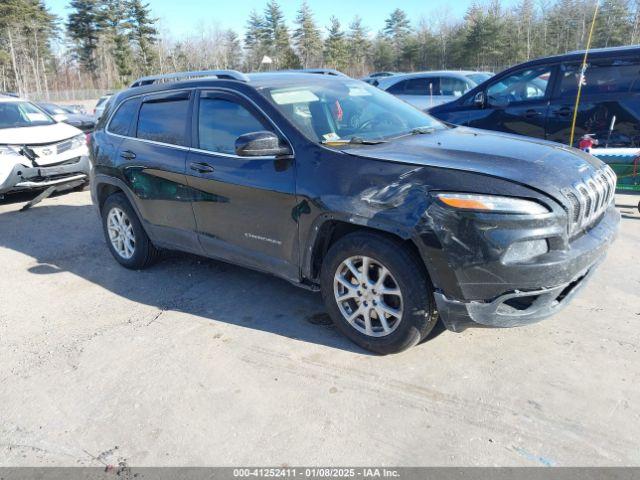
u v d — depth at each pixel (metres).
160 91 4.46
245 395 2.99
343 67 69.19
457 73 12.48
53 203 8.22
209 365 3.31
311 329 3.69
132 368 3.33
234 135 3.79
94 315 4.14
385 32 76.25
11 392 3.16
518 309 2.87
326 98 3.95
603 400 2.78
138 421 2.82
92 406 2.97
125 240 5.02
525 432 2.58
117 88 65.31
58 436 2.75
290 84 3.98
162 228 4.48
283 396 2.96
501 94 7.43
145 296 4.44
